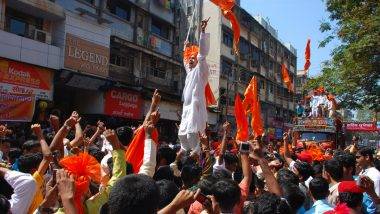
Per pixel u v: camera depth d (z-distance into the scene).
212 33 32.41
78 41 17.81
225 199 3.22
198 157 6.08
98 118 20.27
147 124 4.09
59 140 3.93
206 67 6.99
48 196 3.12
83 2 19.06
